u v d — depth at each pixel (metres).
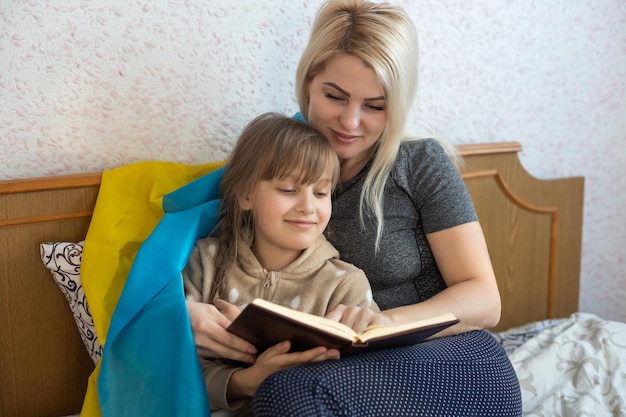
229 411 1.15
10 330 1.27
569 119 1.90
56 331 1.31
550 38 1.82
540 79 1.83
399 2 1.58
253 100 1.48
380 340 0.99
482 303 1.21
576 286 1.92
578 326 1.53
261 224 1.20
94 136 1.34
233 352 1.10
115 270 1.23
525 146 1.85
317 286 1.21
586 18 1.86
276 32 1.48
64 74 1.29
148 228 1.29
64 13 1.28
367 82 1.20
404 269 1.29
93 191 1.31
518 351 1.46
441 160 1.30
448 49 1.68
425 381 1.01
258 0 1.45
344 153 1.26
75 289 1.25
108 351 1.13
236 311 1.14
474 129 1.76
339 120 1.24
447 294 1.21
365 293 1.21
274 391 0.94
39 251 1.27
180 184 1.34
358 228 1.29
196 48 1.40
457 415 1.02
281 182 1.17
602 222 2.01
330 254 1.25
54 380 1.32
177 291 1.13
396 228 1.29
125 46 1.33
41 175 1.30
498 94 1.78
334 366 0.99
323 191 1.20
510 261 1.79
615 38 1.92
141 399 1.11
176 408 1.07
